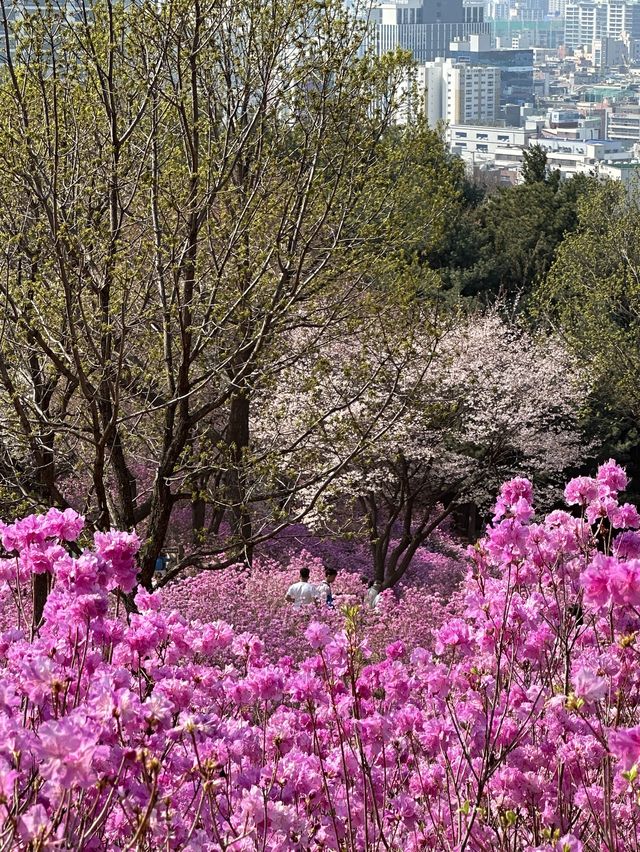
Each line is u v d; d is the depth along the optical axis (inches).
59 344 390.6
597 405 1090.7
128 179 401.1
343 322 542.9
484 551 189.6
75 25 387.5
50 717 144.2
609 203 1380.4
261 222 443.2
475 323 962.1
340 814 157.9
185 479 421.7
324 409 618.8
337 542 927.0
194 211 411.8
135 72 418.6
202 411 423.8
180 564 423.2
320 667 183.8
